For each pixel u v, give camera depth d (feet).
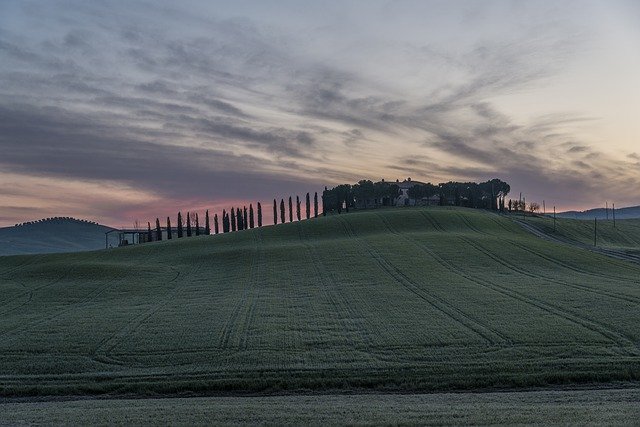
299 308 174.70
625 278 223.71
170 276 253.65
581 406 79.61
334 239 340.39
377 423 66.90
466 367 114.52
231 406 85.30
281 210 579.07
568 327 142.00
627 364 112.88
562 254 283.18
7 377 114.52
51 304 200.13
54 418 76.89
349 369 115.03
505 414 72.69
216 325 154.10
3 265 335.47
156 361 123.54
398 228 373.81
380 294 192.75
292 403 89.35
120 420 73.67
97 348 134.00
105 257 343.87
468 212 448.65
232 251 310.45
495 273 233.55
